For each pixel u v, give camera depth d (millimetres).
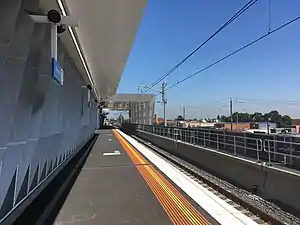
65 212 6625
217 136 13398
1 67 4656
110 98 62656
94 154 18547
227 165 10938
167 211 6730
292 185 7035
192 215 6453
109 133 48188
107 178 10656
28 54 6035
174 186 9438
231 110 47625
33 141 7062
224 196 8234
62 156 12211
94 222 5969
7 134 5145
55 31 6418
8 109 5137
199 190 8930
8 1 4609
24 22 5566
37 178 7914
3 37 4645
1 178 5148
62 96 11258
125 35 12758
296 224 5836
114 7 9383
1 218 5238
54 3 7320
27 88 6273
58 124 10477
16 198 6125
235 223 5973
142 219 6148
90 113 32344
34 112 7082
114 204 7270
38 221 6008
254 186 8750
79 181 10086
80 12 9664
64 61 12438
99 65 19578
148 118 63344
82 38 12719
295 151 9023
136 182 9977
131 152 20016
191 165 14039
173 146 19625
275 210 6887
